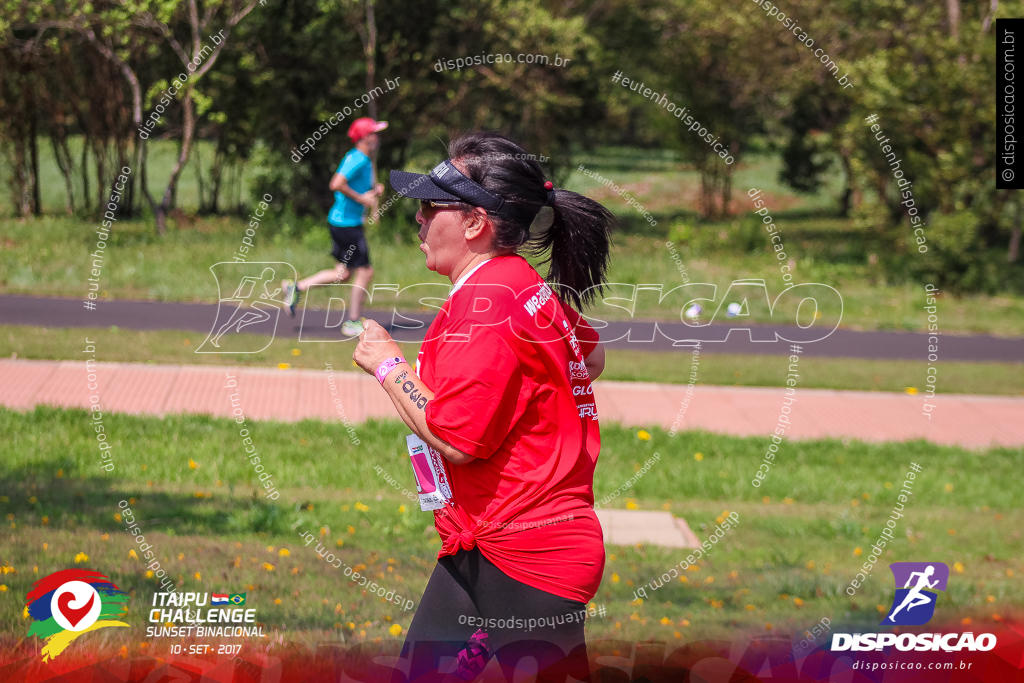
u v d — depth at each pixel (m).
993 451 17.44
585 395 5.52
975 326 28.31
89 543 9.52
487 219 5.25
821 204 58.75
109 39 31.48
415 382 5.24
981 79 34.19
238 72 34.97
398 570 9.80
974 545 12.51
